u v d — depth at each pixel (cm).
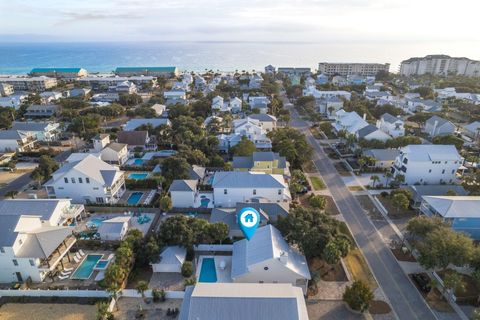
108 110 15138
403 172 8625
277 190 7394
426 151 8544
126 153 10450
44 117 15562
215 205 7519
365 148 10519
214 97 17400
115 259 5297
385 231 6644
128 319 4547
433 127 12538
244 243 5666
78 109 15838
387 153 9762
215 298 3994
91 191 7638
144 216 7125
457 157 8381
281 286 4362
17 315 4653
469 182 8181
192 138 10650
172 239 5647
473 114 15212
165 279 5312
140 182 8444
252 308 3903
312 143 11875
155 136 11919
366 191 8306
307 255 5475
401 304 4844
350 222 6969
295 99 19312
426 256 5038
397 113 15225
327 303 4850
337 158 10462
